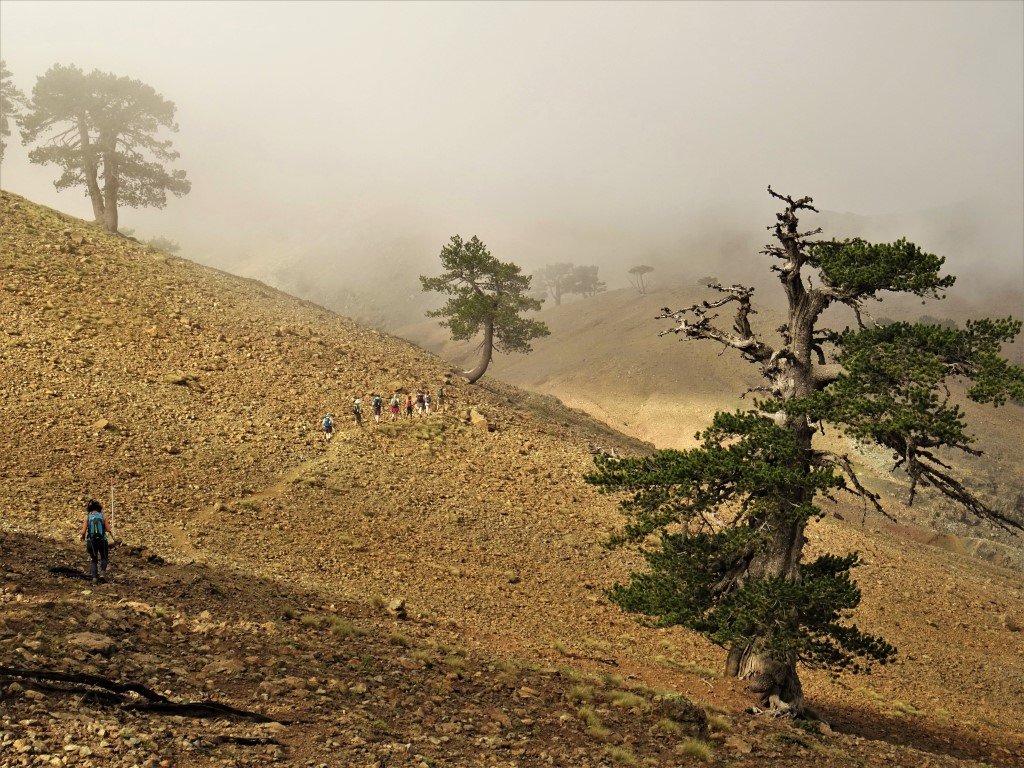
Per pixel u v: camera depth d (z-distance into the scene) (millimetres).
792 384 18688
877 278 16859
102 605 13203
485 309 58344
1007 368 15469
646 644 25891
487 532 34250
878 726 21844
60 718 8008
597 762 11039
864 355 16672
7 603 12133
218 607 16062
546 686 15648
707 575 18656
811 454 18359
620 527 37906
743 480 17297
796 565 18172
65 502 26547
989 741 22922
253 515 30031
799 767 13352
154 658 11039
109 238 60750
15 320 42031
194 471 32969
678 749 12688
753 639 17656
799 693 18594
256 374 45750
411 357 61469
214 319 51344
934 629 36031
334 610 19969
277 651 13188
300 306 66812
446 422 46000
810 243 18797
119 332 44812
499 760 10203
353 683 12422
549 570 31750
